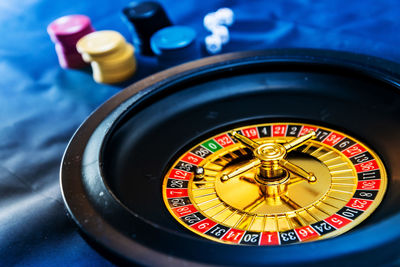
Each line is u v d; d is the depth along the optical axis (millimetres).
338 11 688
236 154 530
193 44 647
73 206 439
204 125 539
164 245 399
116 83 648
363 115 521
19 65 689
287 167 488
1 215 514
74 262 477
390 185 482
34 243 492
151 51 676
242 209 487
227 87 544
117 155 493
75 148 481
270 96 542
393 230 389
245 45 668
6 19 761
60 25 675
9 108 633
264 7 713
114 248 403
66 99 637
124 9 684
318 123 535
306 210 480
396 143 499
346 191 489
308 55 539
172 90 534
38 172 558
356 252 375
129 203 473
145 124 520
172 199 500
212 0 733
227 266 376
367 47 637
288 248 383
